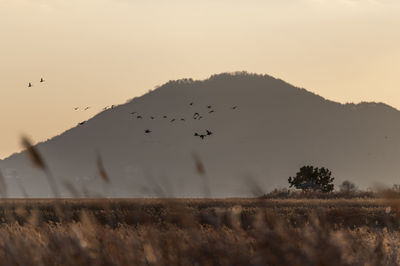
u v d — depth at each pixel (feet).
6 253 73.00
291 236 68.64
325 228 71.41
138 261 69.21
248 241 70.18
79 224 77.82
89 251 71.56
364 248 75.92
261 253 65.87
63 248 72.74
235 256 66.54
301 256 65.41
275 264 65.36
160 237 70.69
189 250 68.64
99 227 75.72
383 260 73.87
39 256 72.23
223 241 69.46
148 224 74.28
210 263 67.46
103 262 69.21
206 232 72.02
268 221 70.54
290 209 441.27
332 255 66.13
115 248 72.49
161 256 68.85
